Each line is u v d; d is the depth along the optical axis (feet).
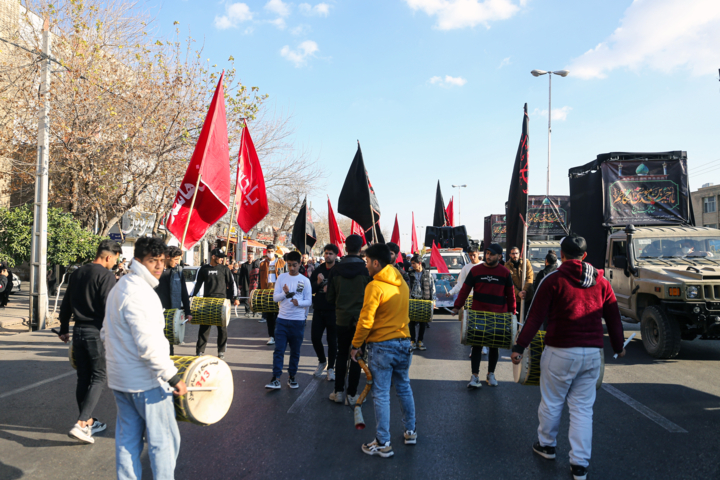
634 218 32.55
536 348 13.44
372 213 25.89
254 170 23.40
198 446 13.11
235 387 19.10
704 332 23.11
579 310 11.37
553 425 11.98
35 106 43.37
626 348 27.37
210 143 19.17
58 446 12.98
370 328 12.64
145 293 8.98
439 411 16.14
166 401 9.33
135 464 9.20
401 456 12.48
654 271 25.61
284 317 18.81
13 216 39.32
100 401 17.07
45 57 33.99
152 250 9.30
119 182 46.68
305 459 12.28
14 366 22.26
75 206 49.55
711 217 126.62
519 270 24.35
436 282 43.32
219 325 22.22
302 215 39.45
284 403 16.99
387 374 12.74
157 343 8.85
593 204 33.91
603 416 15.49
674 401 17.07
